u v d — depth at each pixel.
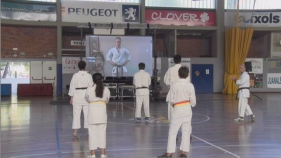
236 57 23.08
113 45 18.31
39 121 10.31
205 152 6.19
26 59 21.78
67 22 21.80
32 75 21.86
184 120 5.57
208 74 24.22
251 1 23.11
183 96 5.55
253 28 23.97
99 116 5.68
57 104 15.74
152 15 23.58
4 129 8.83
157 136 7.82
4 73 22.11
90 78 7.71
